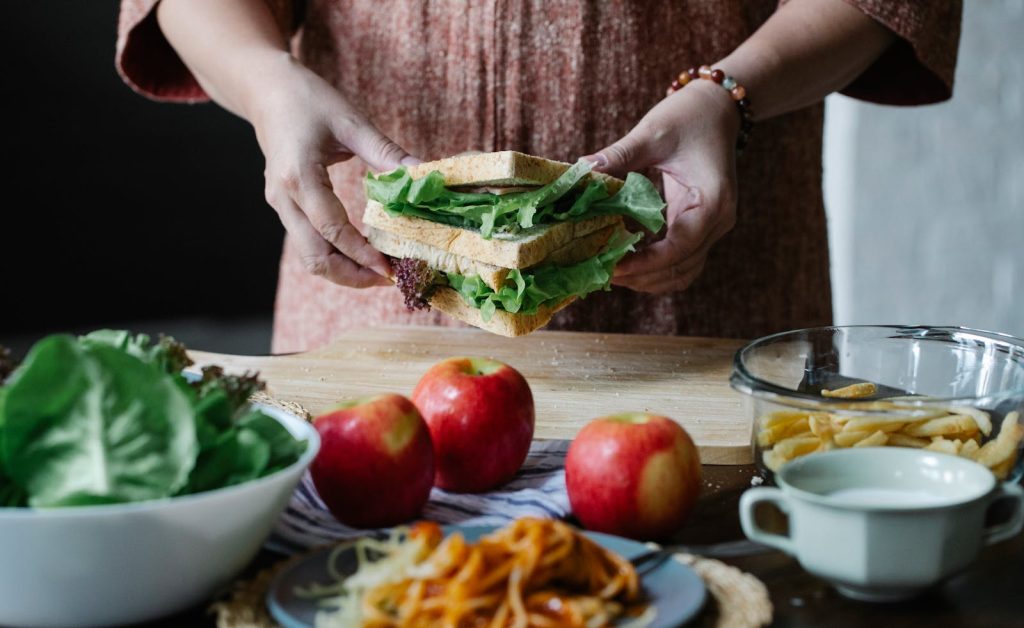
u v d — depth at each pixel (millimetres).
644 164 1581
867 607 832
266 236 4227
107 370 783
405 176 1455
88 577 754
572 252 1527
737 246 1875
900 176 3236
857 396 1205
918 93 1866
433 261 1521
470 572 742
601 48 1743
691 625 781
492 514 1011
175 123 4090
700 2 1771
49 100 4020
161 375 794
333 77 1845
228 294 4270
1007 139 2996
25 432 776
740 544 935
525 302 1473
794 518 824
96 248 4160
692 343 1734
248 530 805
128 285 4207
